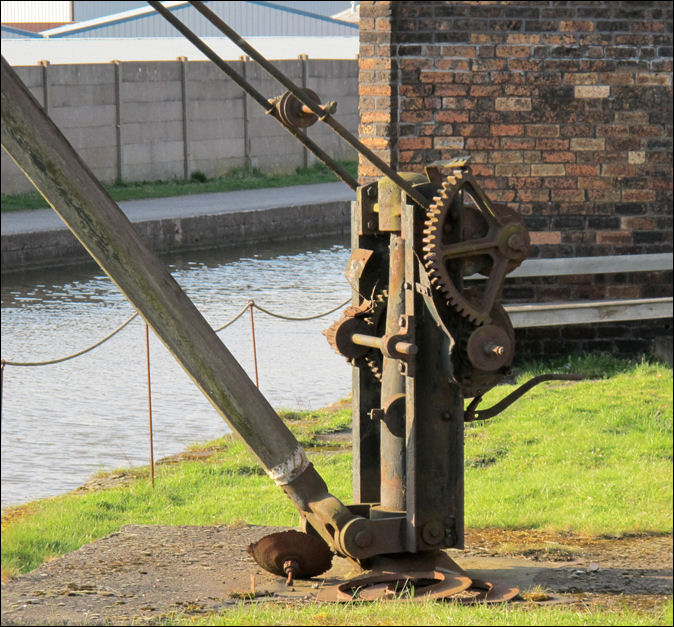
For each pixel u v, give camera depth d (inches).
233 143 1815.9
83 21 2819.9
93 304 979.3
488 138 630.5
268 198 1563.7
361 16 621.6
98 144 1630.2
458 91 626.2
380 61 620.4
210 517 424.8
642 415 554.9
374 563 321.4
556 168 637.3
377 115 624.1
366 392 341.7
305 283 1080.8
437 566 323.9
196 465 520.1
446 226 308.8
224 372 300.2
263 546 323.9
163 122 1712.6
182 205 1465.3
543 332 649.0
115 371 745.0
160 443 574.6
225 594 311.9
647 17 636.1
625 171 642.8
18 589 317.7
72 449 562.9
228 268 1182.9
